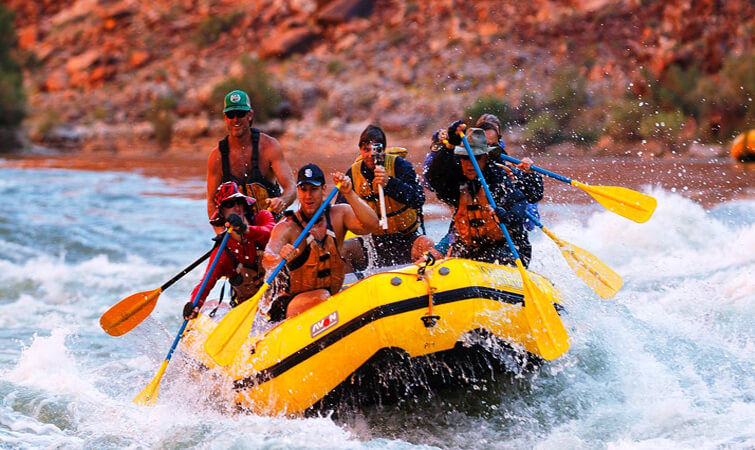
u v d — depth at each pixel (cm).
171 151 10069
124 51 13200
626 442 1534
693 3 8906
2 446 1600
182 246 3753
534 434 1614
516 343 1673
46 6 15738
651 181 5031
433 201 4281
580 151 7306
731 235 3153
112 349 2366
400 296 1623
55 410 1811
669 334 2056
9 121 10850
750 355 1934
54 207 4944
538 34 9619
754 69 7569
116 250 3688
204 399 1784
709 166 5922
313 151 8644
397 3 11712
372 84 9844
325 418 1647
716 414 1638
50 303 2891
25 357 2166
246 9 13188
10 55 12725
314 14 12050
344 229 1802
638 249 3072
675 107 7644
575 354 1803
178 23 13525
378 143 2108
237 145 2167
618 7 9306
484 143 1828
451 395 1714
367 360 1611
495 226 1886
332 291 1808
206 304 2094
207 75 11762
